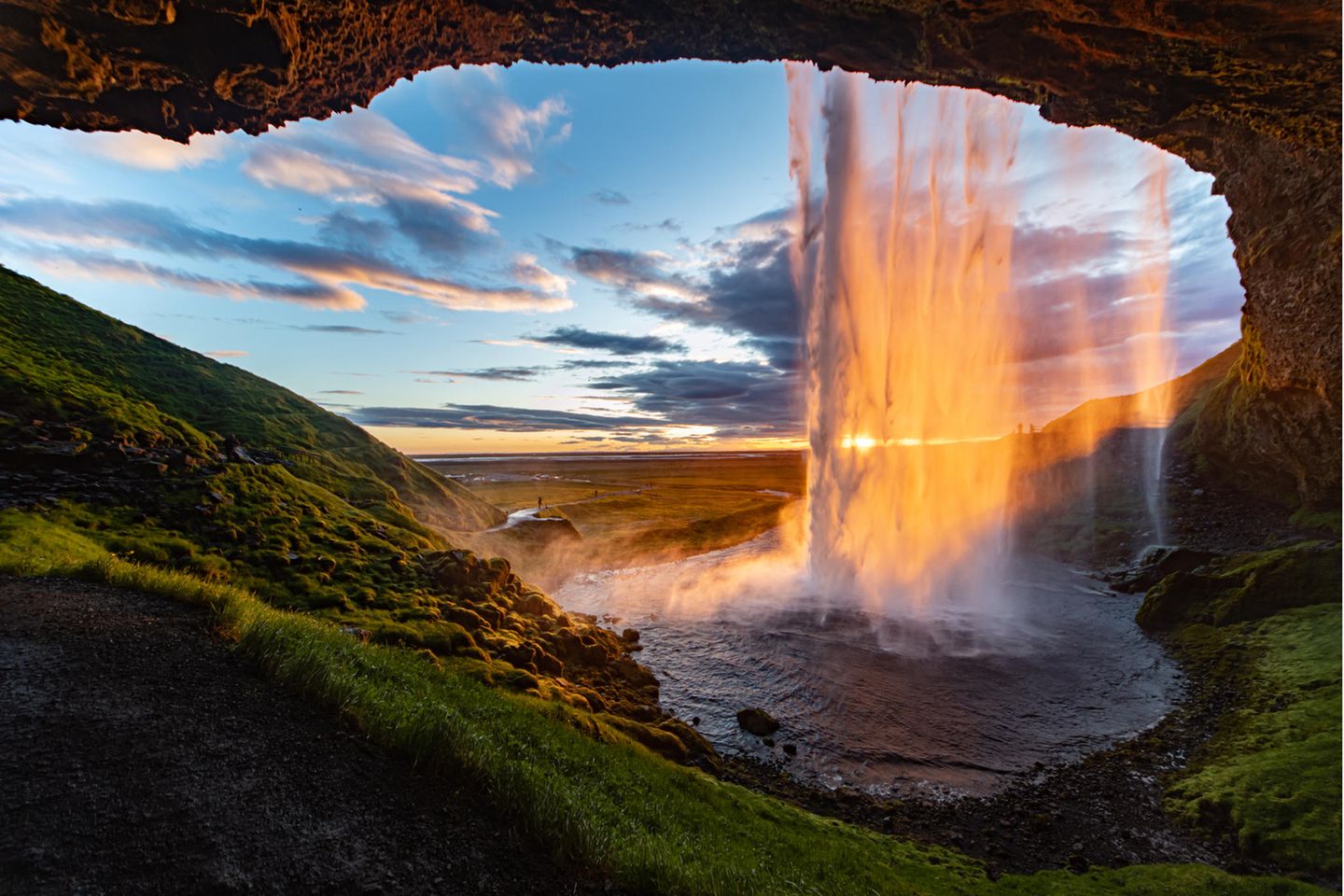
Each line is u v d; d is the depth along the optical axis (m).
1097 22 14.80
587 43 17.09
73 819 7.09
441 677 16.08
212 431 44.50
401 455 60.47
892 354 58.25
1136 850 15.87
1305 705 21.84
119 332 53.12
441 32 16.22
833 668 29.73
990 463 83.12
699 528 74.50
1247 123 18.44
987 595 43.88
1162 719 24.12
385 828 8.25
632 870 8.58
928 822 17.31
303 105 16.88
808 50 17.14
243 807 7.93
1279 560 32.97
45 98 15.29
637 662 30.50
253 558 24.47
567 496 117.94
